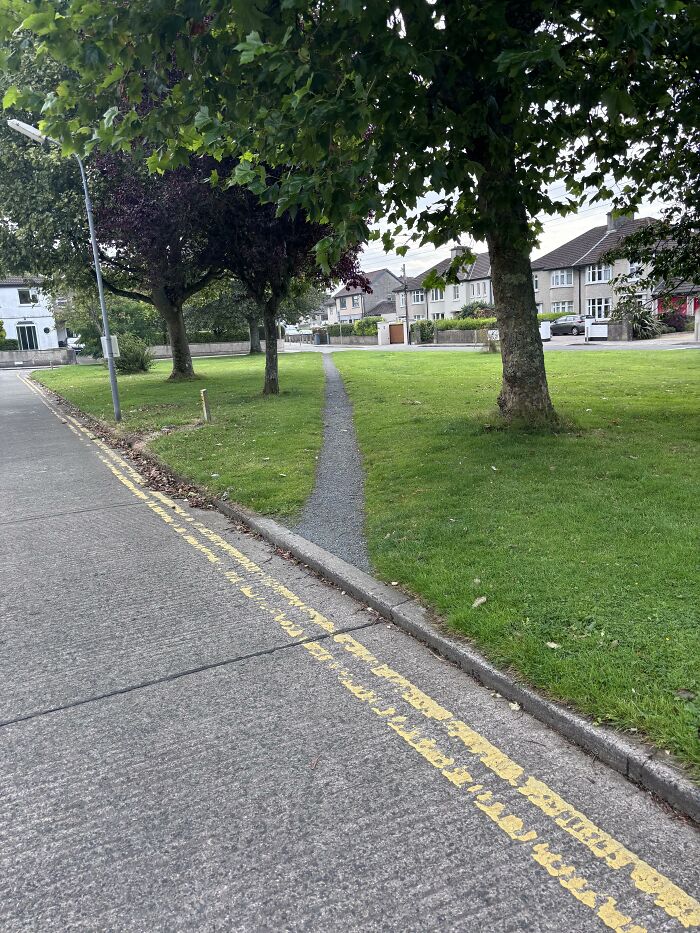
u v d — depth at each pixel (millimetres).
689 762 2742
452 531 5555
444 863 2475
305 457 9258
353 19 5141
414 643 4152
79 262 19188
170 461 9828
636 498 6105
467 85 6051
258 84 5762
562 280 57344
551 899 2299
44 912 2359
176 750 3252
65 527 7297
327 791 2896
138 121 6371
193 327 54438
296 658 4074
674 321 43156
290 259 15141
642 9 4293
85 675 4027
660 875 2373
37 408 20531
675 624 3732
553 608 4051
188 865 2535
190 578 5520
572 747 3092
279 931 2230
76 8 5289
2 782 3094
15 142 17703
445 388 16141
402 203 7461
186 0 4996
